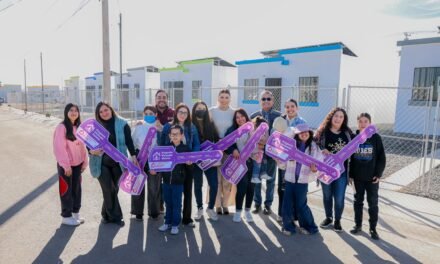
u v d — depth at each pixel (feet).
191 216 15.88
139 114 81.92
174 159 14.06
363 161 13.57
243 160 15.16
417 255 12.39
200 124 15.46
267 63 60.29
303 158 13.91
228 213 16.60
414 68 44.50
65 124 14.35
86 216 16.03
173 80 83.61
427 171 25.53
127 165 14.60
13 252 12.39
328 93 51.72
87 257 12.12
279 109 58.65
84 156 15.34
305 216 14.19
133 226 14.92
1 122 67.36
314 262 11.93
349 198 18.75
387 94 59.21
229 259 12.14
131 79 99.76
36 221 15.35
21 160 29.25
